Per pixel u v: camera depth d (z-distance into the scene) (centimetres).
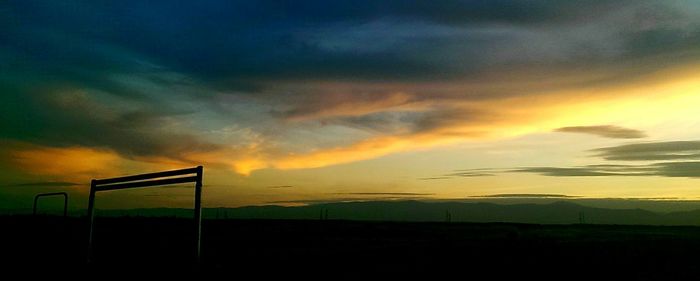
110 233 3619
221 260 2064
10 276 1374
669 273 2014
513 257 2647
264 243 3547
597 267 2172
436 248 3338
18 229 3058
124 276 1423
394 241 4259
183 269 1523
